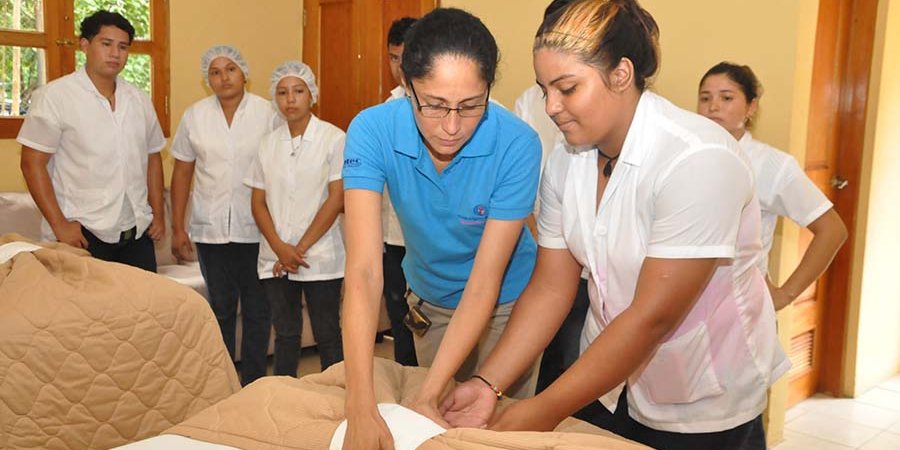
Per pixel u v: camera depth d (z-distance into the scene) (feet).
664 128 3.96
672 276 3.79
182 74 14.32
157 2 13.82
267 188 9.68
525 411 3.91
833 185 11.38
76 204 9.46
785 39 9.18
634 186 4.08
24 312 5.03
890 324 12.58
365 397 3.72
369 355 3.93
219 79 10.38
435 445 3.51
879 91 10.93
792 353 11.36
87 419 5.11
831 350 11.94
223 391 5.78
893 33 10.91
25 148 9.16
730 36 9.59
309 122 9.71
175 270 12.68
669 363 4.59
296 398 4.00
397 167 4.92
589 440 3.43
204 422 4.06
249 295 10.59
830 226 6.86
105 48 9.37
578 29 3.61
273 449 3.76
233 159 10.35
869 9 10.83
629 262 4.28
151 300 5.50
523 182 4.82
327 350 9.91
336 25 14.75
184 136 10.67
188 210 13.50
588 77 3.65
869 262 11.62
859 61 11.01
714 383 4.65
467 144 4.80
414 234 5.46
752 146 7.21
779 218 9.49
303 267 9.56
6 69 12.39
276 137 9.82
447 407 4.35
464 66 3.87
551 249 4.74
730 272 4.46
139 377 5.34
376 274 4.37
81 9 13.08
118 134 9.63
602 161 4.38
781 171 6.96
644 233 4.15
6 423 4.83
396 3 13.47
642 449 3.45
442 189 5.02
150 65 13.93
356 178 4.60
